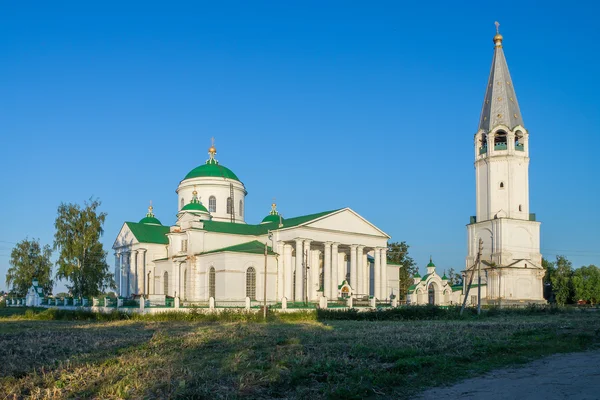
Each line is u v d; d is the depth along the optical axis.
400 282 119.31
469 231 94.25
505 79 93.56
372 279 93.38
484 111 94.44
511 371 20.67
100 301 68.81
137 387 17.61
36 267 110.38
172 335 34.34
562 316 61.16
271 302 72.88
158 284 85.38
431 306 60.59
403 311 58.50
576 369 20.80
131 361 22.72
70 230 85.12
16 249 110.06
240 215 93.88
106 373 20.02
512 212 89.56
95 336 34.53
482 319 56.06
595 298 98.44
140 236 87.50
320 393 17.06
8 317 64.50
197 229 79.69
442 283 85.75
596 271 100.31
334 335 32.50
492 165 91.06
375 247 84.00
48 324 50.19
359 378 18.89
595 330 34.62
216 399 16.33
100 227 86.94
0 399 16.67
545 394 16.61
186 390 17.09
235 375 19.53
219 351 26.20
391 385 18.36
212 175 91.50
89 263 84.50
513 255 88.62
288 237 77.56
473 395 16.83
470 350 25.17
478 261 65.00
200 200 90.62
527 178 91.81
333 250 79.31
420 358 22.39
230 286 72.88
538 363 22.44
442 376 19.72
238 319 54.19
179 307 59.88
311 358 22.52
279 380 18.58
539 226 91.88
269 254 77.50
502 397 16.44
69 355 25.38
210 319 54.47
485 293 88.94
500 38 95.50
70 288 86.38
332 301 75.31
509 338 30.31
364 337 30.97
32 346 28.61
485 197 91.88
